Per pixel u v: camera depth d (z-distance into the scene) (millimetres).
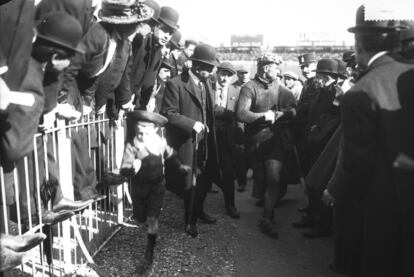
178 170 4848
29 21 2457
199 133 5039
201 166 5070
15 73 2441
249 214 6012
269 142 5281
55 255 4020
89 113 4016
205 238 4898
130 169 3955
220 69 7316
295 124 6211
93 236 4414
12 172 2693
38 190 2980
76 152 3689
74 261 3877
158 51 5277
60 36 2666
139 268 3867
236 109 5422
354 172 2543
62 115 3279
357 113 2514
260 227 5324
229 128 5816
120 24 3750
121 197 5023
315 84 6387
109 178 4188
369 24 2619
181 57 8234
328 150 3742
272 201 5195
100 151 4316
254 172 5508
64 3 3279
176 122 4895
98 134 4297
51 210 3160
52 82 2947
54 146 3229
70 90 3604
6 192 2645
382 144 2500
